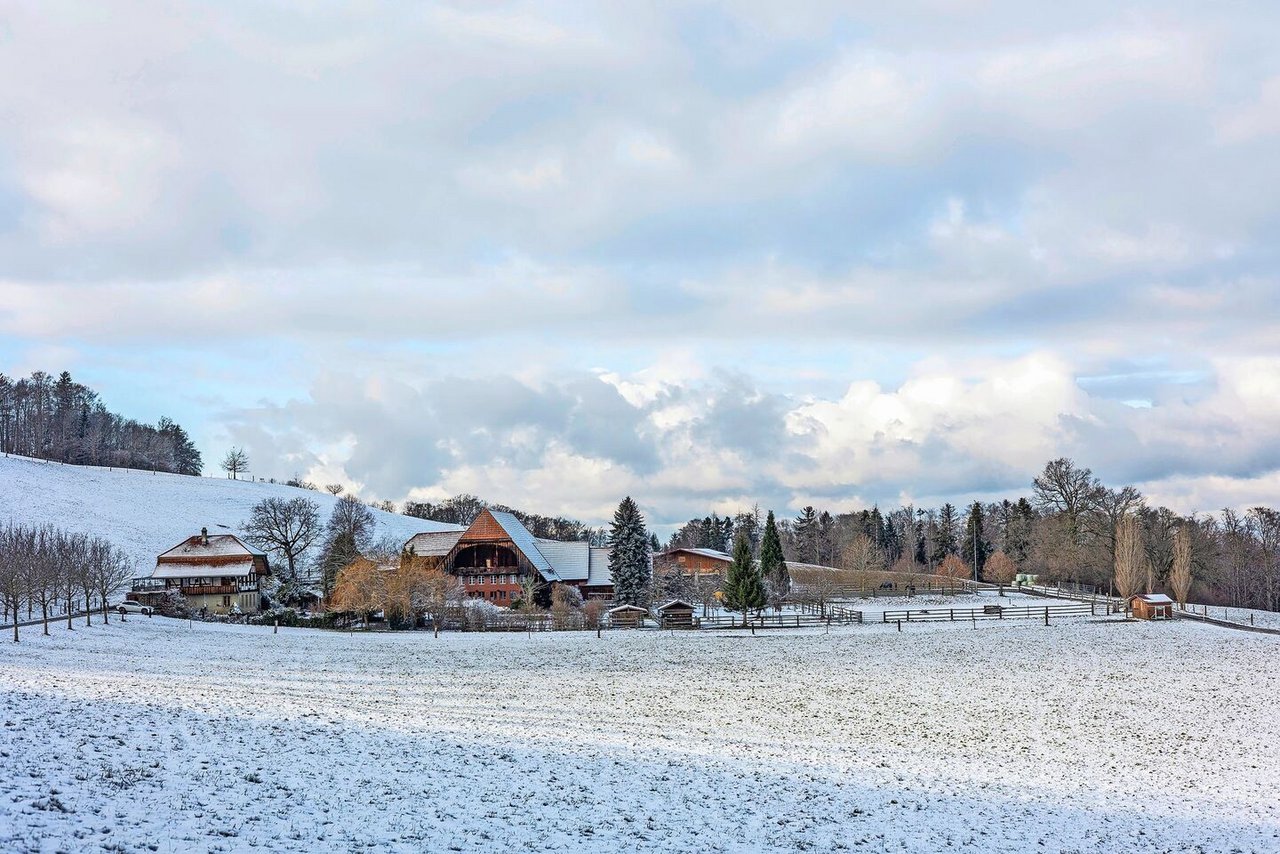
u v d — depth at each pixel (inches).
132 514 5265.8
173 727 1112.8
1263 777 1275.8
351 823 808.3
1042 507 4645.7
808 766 1229.7
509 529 3956.7
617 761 1184.8
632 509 3949.3
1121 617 3115.2
